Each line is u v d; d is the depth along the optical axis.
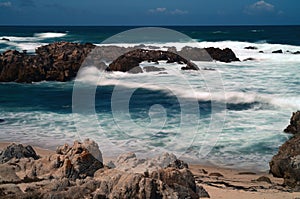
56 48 66.06
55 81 51.28
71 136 26.36
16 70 51.59
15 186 14.77
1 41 96.88
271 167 20.91
